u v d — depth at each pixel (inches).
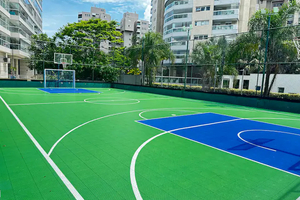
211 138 232.5
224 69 635.5
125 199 111.0
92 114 348.5
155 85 818.2
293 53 514.3
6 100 481.1
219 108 482.3
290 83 664.4
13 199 108.1
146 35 855.7
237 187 127.3
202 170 149.3
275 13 533.3
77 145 193.6
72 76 901.8
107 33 1217.4
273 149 201.5
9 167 144.8
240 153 187.2
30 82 847.1
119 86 968.3
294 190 125.6
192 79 724.0
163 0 1927.9
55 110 374.3
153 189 121.7
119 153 176.7
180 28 1444.4
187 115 374.6
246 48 575.2
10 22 1179.3
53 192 115.5
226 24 1368.1
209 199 113.4
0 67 965.8
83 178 132.1
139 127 270.1
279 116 399.9
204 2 1374.3
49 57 913.5
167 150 188.1
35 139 207.9
